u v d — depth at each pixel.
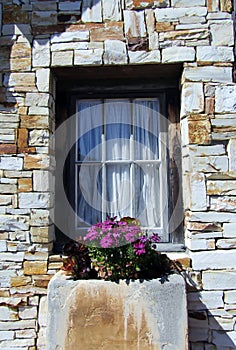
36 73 2.16
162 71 2.26
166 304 1.82
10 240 2.10
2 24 2.21
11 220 2.10
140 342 1.80
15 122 2.14
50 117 2.20
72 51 2.16
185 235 2.22
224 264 2.03
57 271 2.07
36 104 2.15
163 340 1.79
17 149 2.13
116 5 2.18
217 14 2.15
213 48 2.13
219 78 2.12
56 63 2.16
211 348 2.00
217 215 2.05
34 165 2.12
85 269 1.90
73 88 2.37
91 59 2.14
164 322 1.80
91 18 2.18
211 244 2.04
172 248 2.21
